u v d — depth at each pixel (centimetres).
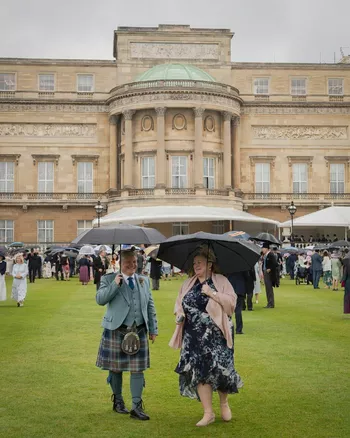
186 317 1377
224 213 7425
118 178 9412
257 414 1450
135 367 1430
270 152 9712
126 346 1412
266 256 3691
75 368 1936
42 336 2564
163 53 9706
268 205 9556
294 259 6575
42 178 9575
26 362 2023
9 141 9512
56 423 1385
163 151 8738
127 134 8931
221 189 8800
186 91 8712
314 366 1956
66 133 9569
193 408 1518
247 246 1426
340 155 9781
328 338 2509
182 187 8881
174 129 8919
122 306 1438
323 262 5350
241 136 9688
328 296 4516
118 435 1303
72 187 9556
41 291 4978
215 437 1288
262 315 3306
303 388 1684
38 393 1641
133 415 1425
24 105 9525
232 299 1370
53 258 6869
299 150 9756
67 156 9562
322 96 9769
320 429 1334
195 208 7519
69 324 2936
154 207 7669
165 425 1375
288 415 1439
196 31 9712
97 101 9525
